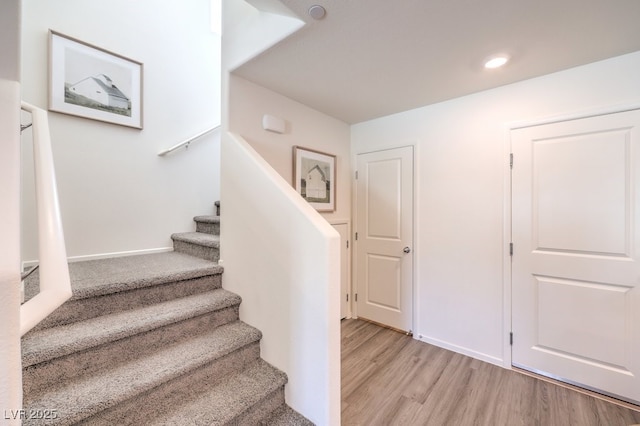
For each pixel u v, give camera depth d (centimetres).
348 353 239
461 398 182
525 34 153
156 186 259
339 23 144
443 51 170
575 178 189
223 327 177
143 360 139
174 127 271
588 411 168
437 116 252
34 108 138
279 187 160
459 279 239
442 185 249
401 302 278
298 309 149
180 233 273
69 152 209
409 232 271
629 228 173
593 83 183
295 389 153
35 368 113
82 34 214
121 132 236
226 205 200
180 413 128
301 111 254
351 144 317
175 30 272
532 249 205
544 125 200
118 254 235
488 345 224
